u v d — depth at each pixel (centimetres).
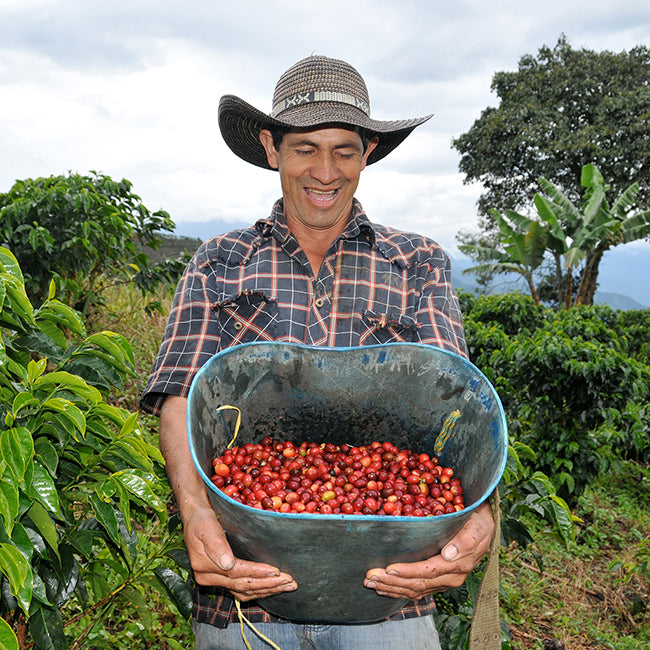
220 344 189
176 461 168
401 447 184
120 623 302
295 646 168
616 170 2342
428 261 197
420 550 129
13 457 121
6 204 485
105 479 164
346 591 138
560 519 254
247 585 134
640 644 396
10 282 137
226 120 209
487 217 2800
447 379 165
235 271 193
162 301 735
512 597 416
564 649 382
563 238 1620
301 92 181
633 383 530
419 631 171
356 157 181
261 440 183
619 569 487
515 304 984
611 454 589
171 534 196
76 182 519
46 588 158
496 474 134
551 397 554
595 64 2528
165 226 556
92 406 152
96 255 505
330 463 173
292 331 188
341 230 195
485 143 2558
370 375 172
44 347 163
